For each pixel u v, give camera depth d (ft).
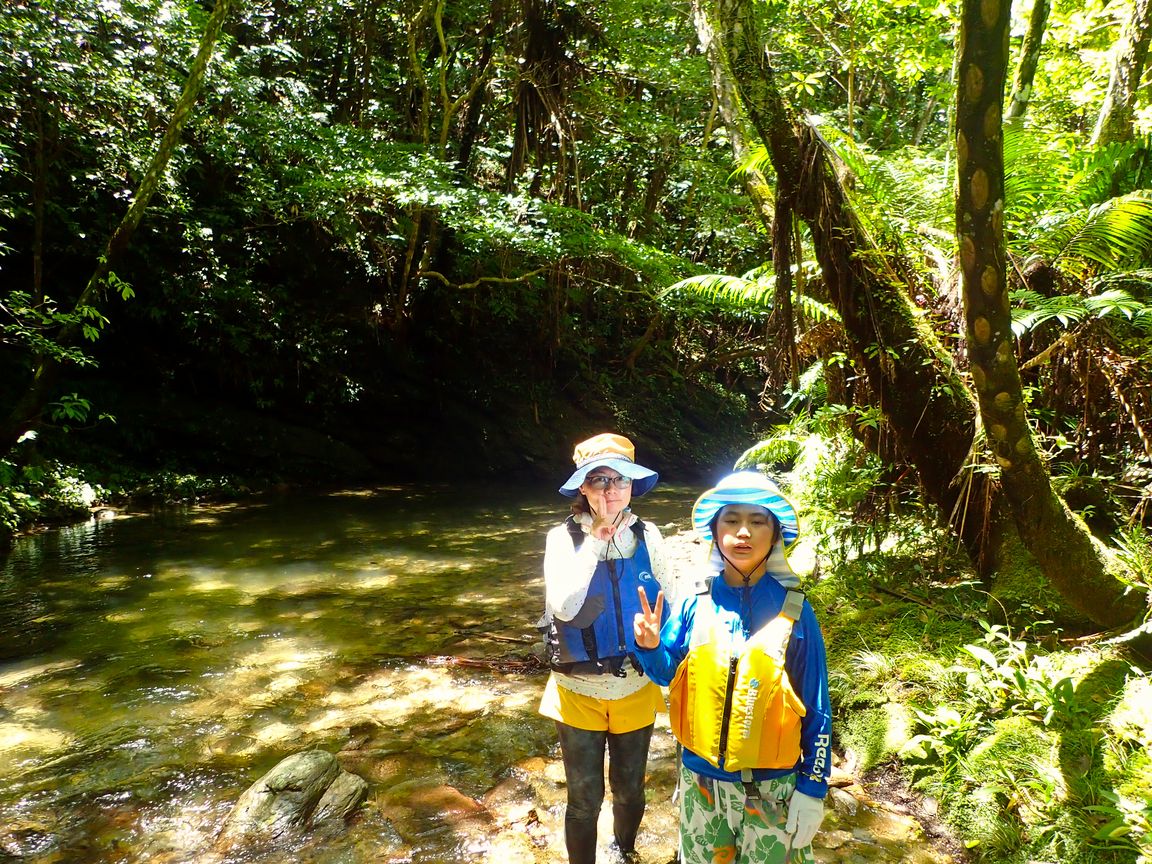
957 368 13.76
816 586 15.52
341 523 29.37
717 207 48.73
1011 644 10.66
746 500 6.05
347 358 42.86
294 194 36.91
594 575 7.48
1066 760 8.89
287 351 40.06
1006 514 12.82
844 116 42.60
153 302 35.99
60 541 24.93
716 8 12.85
